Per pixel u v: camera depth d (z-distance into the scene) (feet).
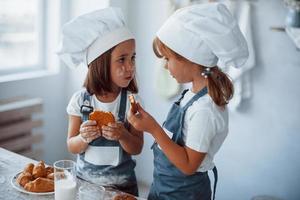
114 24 4.91
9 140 8.17
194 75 4.42
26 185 4.32
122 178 5.24
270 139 8.54
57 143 9.78
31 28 9.27
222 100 4.29
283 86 8.21
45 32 9.43
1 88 8.17
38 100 8.66
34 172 4.50
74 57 5.08
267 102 8.42
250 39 8.13
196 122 4.24
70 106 5.30
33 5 9.20
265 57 8.27
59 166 4.09
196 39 4.16
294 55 7.98
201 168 4.54
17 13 8.89
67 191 3.97
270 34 8.13
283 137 8.40
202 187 4.63
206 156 4.50
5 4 8.62
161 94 9.38
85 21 4.83
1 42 8.70
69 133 5.28
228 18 4.23
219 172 9.21
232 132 8.89
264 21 8.14
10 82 8.32
